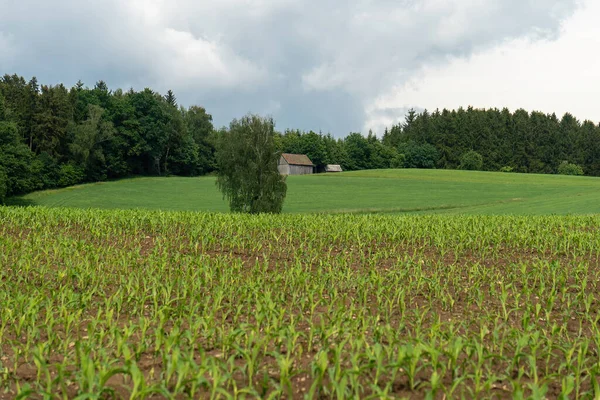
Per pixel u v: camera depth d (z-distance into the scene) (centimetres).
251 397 620
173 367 590
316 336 841
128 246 1912
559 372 683
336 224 2430
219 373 602
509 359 723
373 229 2284
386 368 640
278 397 605
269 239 2148
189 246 1945
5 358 742
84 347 682
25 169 6731
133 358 718
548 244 2014
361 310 875
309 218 2681
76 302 954
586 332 911
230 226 2298
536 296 1188
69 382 657
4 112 7475
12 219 2316
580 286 1295
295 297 1103
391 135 18612
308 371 657
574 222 2597
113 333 760
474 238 2080
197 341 813
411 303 1105
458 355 715
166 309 851
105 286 1211
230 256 1698
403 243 2108
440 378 611
